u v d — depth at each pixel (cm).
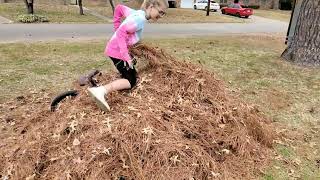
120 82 409
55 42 1122
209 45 1184
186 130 403
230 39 1386
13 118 506
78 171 341
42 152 367
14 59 849
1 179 354
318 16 873
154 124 385
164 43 1191
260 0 4319
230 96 516
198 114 425
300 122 563
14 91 624
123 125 373
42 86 657
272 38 1507
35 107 551
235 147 427
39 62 831
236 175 397
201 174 370
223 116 442
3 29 1390
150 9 381
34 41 1128
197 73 479
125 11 406
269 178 404
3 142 421
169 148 366
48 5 2436
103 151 350
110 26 1667
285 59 966
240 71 834
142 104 409
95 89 388
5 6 2147
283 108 617
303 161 446
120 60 399
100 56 922
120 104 406
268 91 701
